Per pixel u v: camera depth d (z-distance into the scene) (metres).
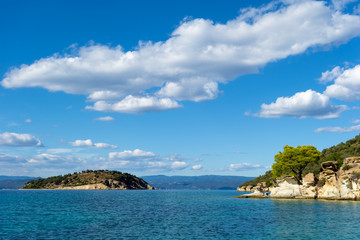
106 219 50.72
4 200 113.94
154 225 43.00
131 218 52.28
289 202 82.06
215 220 47.97
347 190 83.62
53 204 90.19
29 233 36.38
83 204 90.75
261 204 78.75
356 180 81.25
